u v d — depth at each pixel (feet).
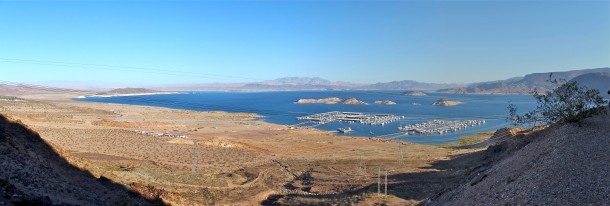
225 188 197.67
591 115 98.89
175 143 353.10
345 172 256.93
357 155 338.95
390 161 304.30
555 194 56.54
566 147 76.02
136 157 268.82
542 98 126.72
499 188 73.87
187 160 278.05
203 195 169.37
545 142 89.92
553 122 117.29
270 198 187.52
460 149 376.27
